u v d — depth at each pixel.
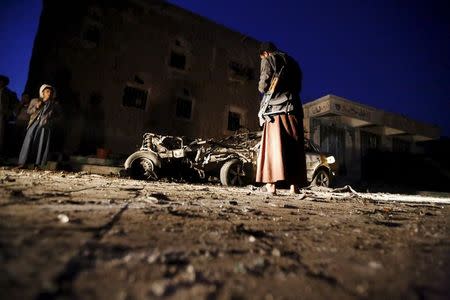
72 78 11.20
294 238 1.22
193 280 0.68
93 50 11.81
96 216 1.26
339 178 15.35
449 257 0.99
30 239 0.83
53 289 0.56
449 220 2.04
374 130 18.67
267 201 2.80
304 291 0.66
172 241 0.99
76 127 11.00
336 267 0.84
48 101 6.11
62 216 1.12
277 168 2.97
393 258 0.96
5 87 7.03
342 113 16.06
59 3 11.37
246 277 0.73
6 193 1.68
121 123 12.04
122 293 0.58
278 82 3.09
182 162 6.93
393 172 16.25
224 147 7.20
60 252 0.75
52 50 10.98
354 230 1.45
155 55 13.41
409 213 2.43
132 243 0.91
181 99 13.98
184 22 14.58
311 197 3.79
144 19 13.33
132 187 3.38
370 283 0.72
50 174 4.81
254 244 1.07
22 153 5.82
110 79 12.03
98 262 0.72
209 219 1.49
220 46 15.62
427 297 0.65
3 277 0.58
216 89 15.05
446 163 15.75
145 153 6.59
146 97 12.95
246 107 15.92
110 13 12.44
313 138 15.09
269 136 3.12
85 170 7.81
